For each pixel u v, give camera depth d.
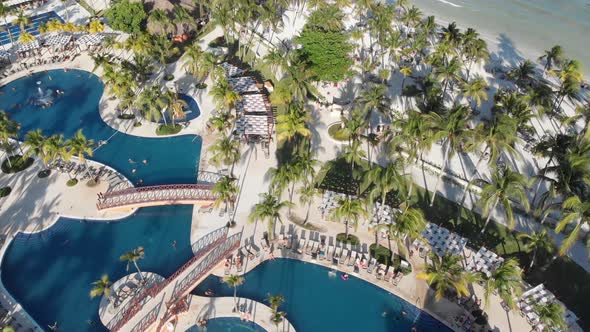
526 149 74.56
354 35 100.50
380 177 53.69
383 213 61.81
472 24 127.19
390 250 56.97
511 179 50.16
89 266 55.84
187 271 53.22
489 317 49.31
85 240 59.19
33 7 127.38
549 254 56.59
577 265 55.62
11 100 88.31
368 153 73.38
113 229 60.78
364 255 56.19
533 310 49.41
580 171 49.12
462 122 54.47
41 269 55.38
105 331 48.16
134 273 54.72
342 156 72.38
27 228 60.28
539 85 85.38
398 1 119.75
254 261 55.66
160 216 62.75
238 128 76.00
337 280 54.06
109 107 85.38
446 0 144.62
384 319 50.19
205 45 107.94
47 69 98.69
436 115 57.28
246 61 101.50
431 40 112.62
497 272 46.09
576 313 50.12
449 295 51.41
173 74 95.69
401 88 91.62
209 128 79.12
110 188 66.31
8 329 42.09
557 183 51.78
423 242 55.72
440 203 64.38
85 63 101.25
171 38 107.44
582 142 55.00
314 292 52.84
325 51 84.00
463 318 48.91
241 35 111.44
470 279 48.47
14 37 111.00
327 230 59.81
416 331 48.72
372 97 70.12
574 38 118.81
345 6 125.69
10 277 54.41
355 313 50.81
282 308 51.03
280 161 71.69
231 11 101.56
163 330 48.00
